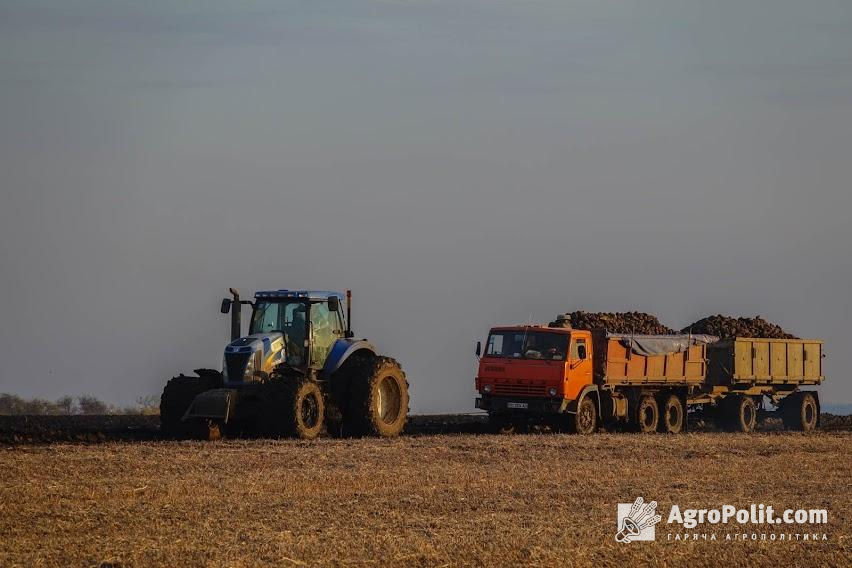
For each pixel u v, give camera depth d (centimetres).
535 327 6419
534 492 3894
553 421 6694
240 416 5544
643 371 6806
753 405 7581
